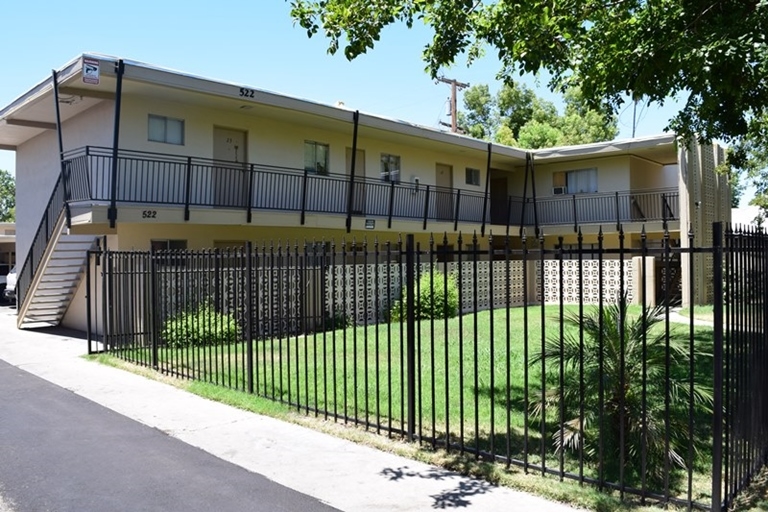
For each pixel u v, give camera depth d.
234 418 6.77
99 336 14.25
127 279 10.64
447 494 4.56
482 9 8.09
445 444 5.54
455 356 9.80
